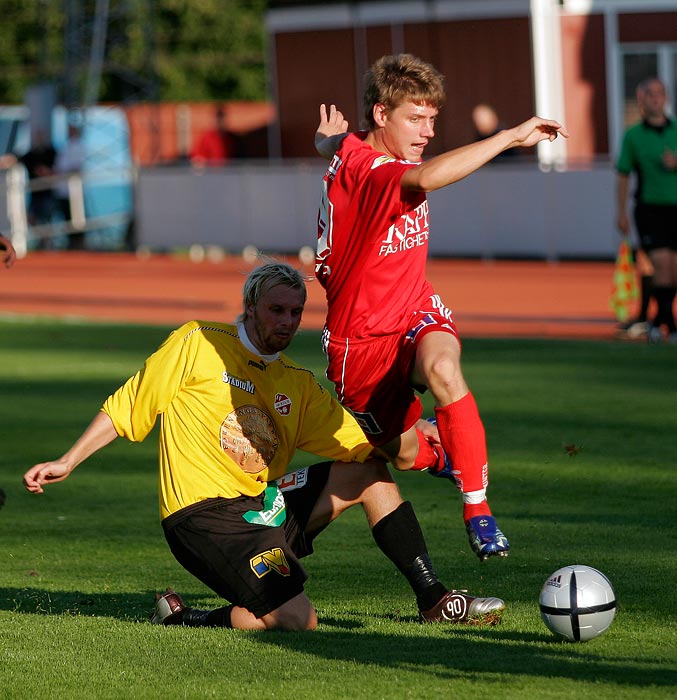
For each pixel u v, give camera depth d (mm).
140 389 14031
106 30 103000
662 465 23031
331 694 11195
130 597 16047
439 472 14922
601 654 12453
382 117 13734
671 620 13828
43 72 90625
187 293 56969
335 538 19109
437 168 12531
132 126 96188
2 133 93938
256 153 90000
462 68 68625
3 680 11859
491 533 12844
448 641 13062
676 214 38125
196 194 72062
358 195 13234
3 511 21281
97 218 78562
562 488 21609
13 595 16094
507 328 43469
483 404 29781
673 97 67938
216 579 13914
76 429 28188
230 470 14055
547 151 65250
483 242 62688
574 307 47688
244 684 11570
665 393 30406
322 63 74750
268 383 14195
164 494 14125
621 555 17172
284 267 14031
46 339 43969
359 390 13781
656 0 67250
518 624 13906
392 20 71062
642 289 39719
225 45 129875
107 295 57156
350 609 15141
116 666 12258
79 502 21938
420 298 13617
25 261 73000
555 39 65875
